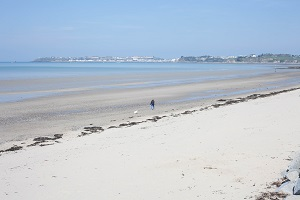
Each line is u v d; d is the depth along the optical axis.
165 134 20.48
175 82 71.31
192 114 28.50
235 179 12.51
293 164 12.61
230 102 37.59
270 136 18.36
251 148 16.27
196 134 19.83
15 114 31.77
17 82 68.38
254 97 42.44
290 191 10.87
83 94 47.53
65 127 26.42
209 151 16.09
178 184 12.27
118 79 80.94
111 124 27.48
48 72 123.69
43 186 12.42
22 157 16.89
